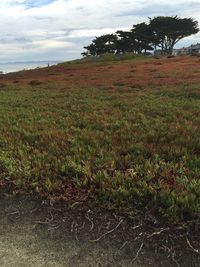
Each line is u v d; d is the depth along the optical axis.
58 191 6.38
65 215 5.76
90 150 8.11
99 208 5.76
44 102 15.80
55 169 7.09
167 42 72.44
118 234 5.24
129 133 9.58
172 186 6.13
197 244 4.93
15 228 5.58
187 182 6.27
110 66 36.38
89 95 17.52
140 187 6.18
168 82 20.47
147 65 33.88
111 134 9.66
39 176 6.89
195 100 14.25
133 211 5.57
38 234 5.40
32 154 8.06
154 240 5.05
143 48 76.19
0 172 7.29
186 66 29.86
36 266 4.77
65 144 8.67
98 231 5.34
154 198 5.69
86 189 6.29
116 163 7.38
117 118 11.56
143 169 6.94
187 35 70.56
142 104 13.94
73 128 10.38
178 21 68.19
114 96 16.58
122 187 6.14
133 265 4.71
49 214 5.85
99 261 4.80
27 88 23.52
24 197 6.36
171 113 11.88
